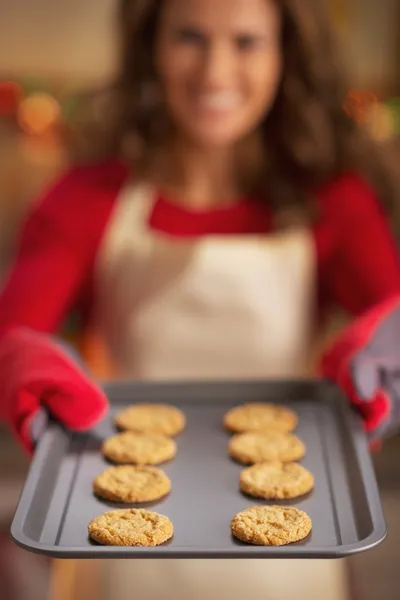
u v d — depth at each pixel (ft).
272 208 5.21
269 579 3.71
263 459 3.41
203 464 3.43
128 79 5.14
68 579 3.71
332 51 5.06
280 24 4.83
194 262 5.06
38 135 8.44
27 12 8.46
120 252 5.10
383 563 3.92
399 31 8.32
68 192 5.16
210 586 3.69
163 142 5.20
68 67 8.57
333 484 3.29
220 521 3.10
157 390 3.86
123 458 3.42
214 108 4.64
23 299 4.83
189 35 4.58
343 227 5.18
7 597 3.60
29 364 3.58
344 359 3.79
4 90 8.53
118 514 3.06
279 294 5.10
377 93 8.51
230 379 3.89
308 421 3.70
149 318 5.12
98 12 8.41
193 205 5.21
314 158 5.13
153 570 3.72
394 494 4.50
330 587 3.73
